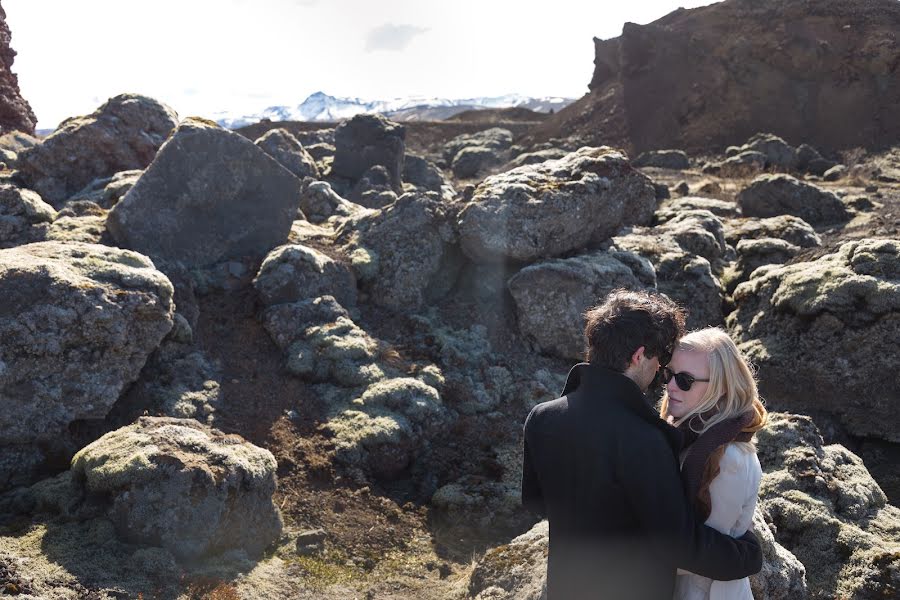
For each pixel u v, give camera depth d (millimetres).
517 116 72312
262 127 51875
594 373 2555
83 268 7297
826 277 9016
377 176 20469
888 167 33812
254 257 9891
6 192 9305
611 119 50438
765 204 19031
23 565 4594
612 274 9883
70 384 6574
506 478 7387
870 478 6355
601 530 2455
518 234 9992
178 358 7926
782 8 49625
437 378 8469
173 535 5121
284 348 8531
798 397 8875
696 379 2621
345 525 6293
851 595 5102
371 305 9852
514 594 4688
